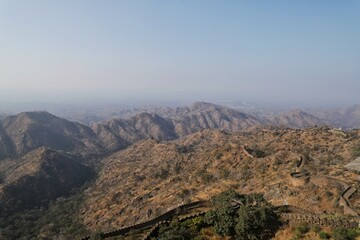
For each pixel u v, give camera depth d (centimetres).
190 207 4031
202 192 7012
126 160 18575
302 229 2797
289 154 7512
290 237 2741
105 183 14162
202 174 8812
